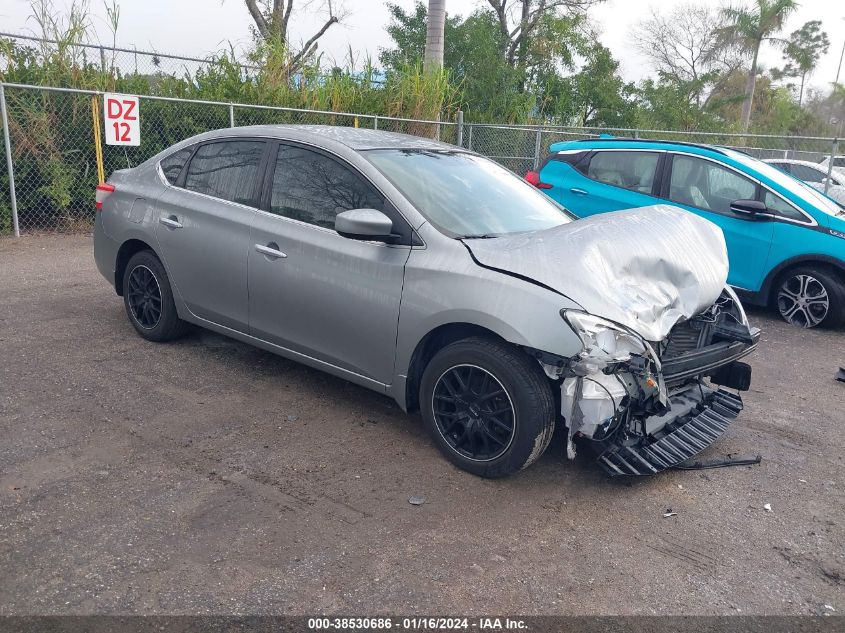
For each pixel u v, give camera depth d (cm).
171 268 502
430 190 414
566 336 327
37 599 259
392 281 383
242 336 475
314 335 426
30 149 998
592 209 806
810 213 711
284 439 403
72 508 319
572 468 390
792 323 740
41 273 766
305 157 440
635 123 2973
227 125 1206
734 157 755
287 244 428
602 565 305
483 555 306
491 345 354
